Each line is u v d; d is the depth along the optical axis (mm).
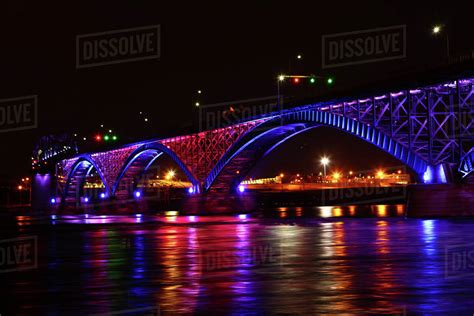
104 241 53375
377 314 20062
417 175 75500
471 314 20000
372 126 81125
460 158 70312
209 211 134625
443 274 28016
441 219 69188
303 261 33875
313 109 95500
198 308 21438
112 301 23109
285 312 20516
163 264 34125
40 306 22484
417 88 74938
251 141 118875
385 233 53375
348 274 28484
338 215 106062
